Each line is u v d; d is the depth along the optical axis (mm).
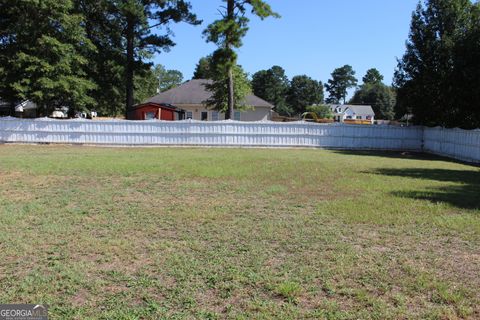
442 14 24641
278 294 3994
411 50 26016
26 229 6066
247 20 26391
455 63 23031
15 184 9805
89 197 8438
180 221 6641
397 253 5227
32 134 24828
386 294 4016
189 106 43281
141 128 24766
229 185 10133
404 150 26844
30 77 24938
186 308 3699
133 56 31625
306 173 12625
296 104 91438
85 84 26875
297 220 6789
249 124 25312
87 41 27344
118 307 3697
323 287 4160
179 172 12133
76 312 3596
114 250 5188
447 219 6895
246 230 6164
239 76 37750
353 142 26500
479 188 10320
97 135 24766
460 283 4305
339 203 8109
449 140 22844
